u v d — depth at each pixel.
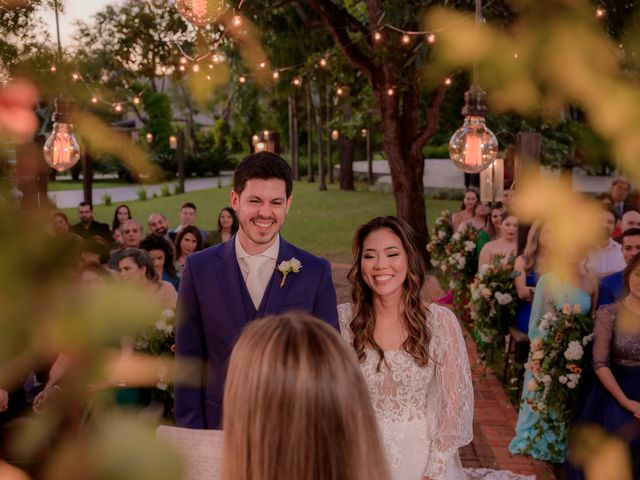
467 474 4.40
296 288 2.64
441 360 2.72
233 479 0.97
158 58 6.62
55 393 0.38
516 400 5.86
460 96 11.70
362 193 26.89
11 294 0.35
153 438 0.38
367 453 0.96
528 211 0.68
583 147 0.69
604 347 3.70
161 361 0.42
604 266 5.55
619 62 0.72
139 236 7.34
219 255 2.69
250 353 0.98
